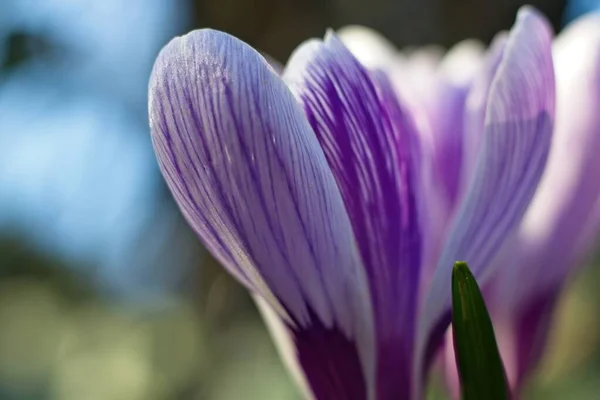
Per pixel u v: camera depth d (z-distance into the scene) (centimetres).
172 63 17
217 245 18
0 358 67
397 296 18
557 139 20
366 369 18
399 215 18
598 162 20
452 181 19
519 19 17
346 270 17
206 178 17
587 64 20
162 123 17
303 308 18
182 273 56
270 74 16
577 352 47
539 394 45
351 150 17
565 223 20
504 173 17
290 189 17
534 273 20
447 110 20
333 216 17
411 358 18
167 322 58
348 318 18
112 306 68
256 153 16
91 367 61
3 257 72
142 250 59
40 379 66
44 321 69
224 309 47
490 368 17
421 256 18
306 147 16
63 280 72
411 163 18
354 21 40
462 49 23
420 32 39
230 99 16
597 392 46
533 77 17
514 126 17
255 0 44
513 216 18
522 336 20
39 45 51
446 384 21
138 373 57
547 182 20
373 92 17
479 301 17
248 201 17
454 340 17
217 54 16
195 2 47
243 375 43
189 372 53
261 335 44
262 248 17
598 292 48
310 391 18
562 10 42
